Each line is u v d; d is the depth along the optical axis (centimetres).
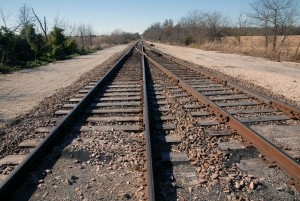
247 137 582
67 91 1143
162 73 1564
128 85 1210
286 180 445
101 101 938
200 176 459
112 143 592
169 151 550
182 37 7038
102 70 1797
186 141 586
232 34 5828
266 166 487
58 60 2773
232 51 3572
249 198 405
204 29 6469
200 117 747
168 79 1351
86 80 1420
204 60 2577
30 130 679
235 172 471
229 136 617
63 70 1931
